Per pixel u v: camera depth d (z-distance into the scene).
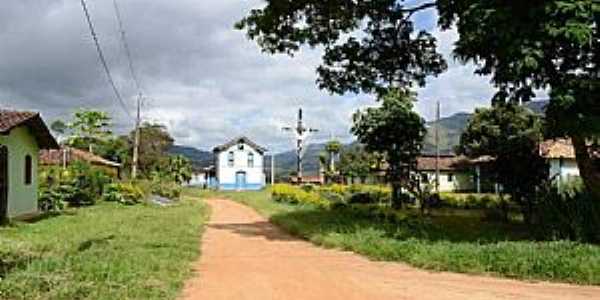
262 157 91.69
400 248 16.06
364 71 24.97
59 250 16.03
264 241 20.69
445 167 70.56
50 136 29.44
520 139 23.88
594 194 16.47
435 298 10.83
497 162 24.36
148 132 79.31
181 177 86.06
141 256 14.41
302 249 18.31
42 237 19.42
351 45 24.58
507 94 16.81
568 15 14.59
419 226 20.95
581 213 16.20
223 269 14.09
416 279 12.75
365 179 63.19
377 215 25.17
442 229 20.70
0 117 25.03
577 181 23.61
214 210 40.59
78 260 12.90
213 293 11.23
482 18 15.45
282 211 33.62
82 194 38.34
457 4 17.55
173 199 52.59
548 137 16.33
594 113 15.32
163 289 10.91
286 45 24.30
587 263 12.63
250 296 11.00
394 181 29.73
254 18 23.89
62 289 10.09
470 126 41.34
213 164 98.75
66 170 40.78
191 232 22.31
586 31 14.37
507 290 11.52
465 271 13.54
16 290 9.94
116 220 26.89
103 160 63.53
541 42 14.89
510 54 15.15
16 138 26.91
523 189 23.81
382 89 25.34
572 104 15.28
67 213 30.73
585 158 17.36
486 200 36.88
